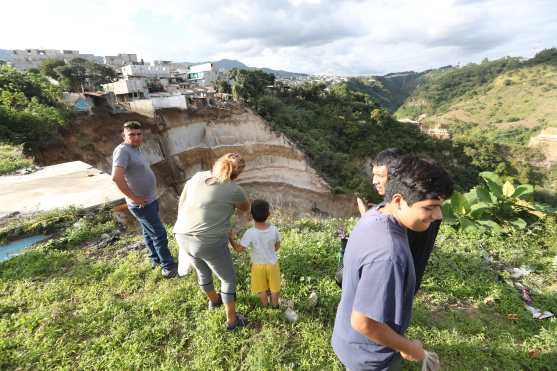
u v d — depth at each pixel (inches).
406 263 57.5
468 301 154.2
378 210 67.1
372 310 57.2
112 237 225.3
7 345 125.0
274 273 140.8
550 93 4261.8
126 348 124.3
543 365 117.5
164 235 168.9
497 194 235.6
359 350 69.9
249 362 116.7
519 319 140.6
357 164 1601.9
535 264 182.5
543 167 2472.9
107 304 148.9
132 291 161.8
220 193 115.9
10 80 773.3
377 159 82.0
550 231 209.9
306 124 1690.5
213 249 116.4
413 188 56.4
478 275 170.2
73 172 368.8
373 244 58.7
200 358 118.6
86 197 284.2
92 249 208.7
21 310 147.3
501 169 2143.2
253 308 147.3
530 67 5315.0
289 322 138.4
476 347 124.3
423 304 150.7
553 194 1796.3
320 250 192.5
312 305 147.7
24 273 178.5
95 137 805.9
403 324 66.1
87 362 118.6
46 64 2209.6
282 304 147.8
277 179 1168.2
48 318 138.9
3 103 657.6
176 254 194.2
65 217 245.4
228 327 132.0
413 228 62.6
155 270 174.9
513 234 213.2
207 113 1101.7
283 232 227.8
